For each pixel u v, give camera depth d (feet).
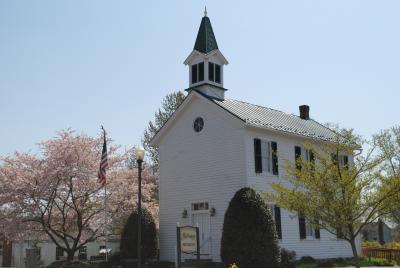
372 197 54.13
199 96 88.89
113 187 93.20
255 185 81.25
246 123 80.69
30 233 87.76
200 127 89.10
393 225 175.94
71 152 88.07
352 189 53.42
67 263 87.92
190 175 89.25
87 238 97.45
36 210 85.87
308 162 59.21
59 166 86.79
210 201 85.05
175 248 88.99
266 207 74.08
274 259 71.61
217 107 85.87
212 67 93.61
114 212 93.25
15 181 84.99
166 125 94.12
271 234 72.43
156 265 84.64
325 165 56.24
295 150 91.71
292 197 56.80
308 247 89.04
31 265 60.85
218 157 85.05
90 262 88.74
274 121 92.53
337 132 59.67
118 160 97.09
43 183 84.79
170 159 93.45
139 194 63.26
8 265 137.08
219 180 84.23
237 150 82.23
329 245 94.38
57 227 96.53
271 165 85.81
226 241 72.59
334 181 54.70
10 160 87.81
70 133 91.66
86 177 88.38
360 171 55.16
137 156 64.08
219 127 85.66
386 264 93.04
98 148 95.76
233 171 82.28
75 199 88.94
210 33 95.14
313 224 55.98
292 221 86.63
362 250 108.17
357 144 58.34
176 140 93.15
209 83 91.71
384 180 55.06
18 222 84.89
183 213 88.94
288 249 84.38
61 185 88.33
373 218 55.72
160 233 92.43
